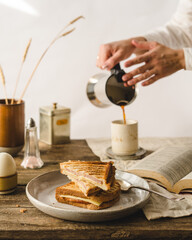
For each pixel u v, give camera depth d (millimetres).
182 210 791
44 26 1546
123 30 1561
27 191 796
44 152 1075
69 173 830
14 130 1021
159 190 843
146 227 749
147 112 1629
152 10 1550
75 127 1626
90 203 784
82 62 1578
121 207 788
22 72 1574
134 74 1018
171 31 1256
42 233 737
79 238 735
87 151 1085
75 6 1534
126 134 1015
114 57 1012
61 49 1565
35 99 1599
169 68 1047
